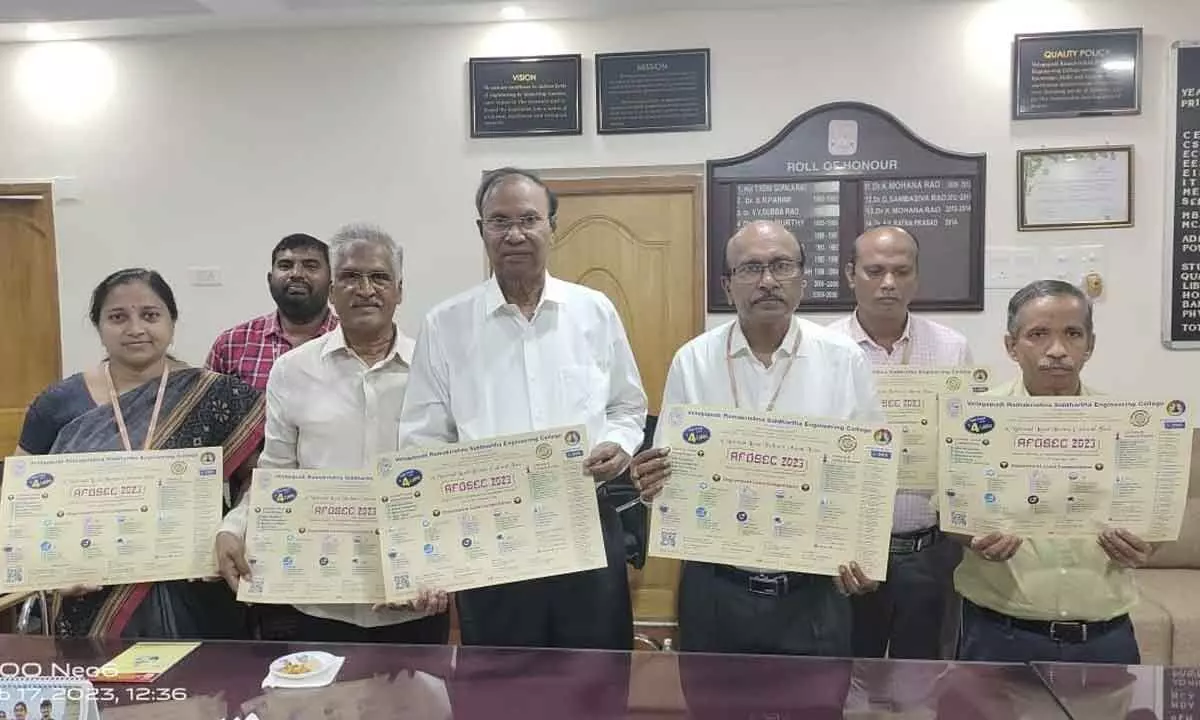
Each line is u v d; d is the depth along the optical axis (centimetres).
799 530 156
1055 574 160
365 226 182
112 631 168
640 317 356
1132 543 153
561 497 159
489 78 344
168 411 175
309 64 351
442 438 175
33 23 337
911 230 333
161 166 358
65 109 359
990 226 331
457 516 157
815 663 139
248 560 159
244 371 253
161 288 180
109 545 161
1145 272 327
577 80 341
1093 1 323
